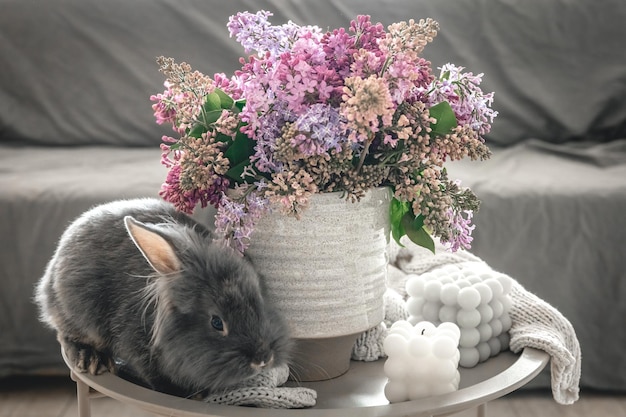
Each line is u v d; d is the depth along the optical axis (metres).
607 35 2.47
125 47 2.46
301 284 1.00
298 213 0.93
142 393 0.97
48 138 2.46
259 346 0.92
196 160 0.95
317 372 1.08
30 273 2.03
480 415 1.39
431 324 1.08
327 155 0.92
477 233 2.05
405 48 0.94
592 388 2.14
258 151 0.94
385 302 1.22
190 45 2.46
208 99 1.00
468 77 1.03
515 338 1.14
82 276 1.01
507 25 2.47
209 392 0.98
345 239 0.99
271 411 0.92
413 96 1.00
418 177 1.01
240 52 2.45
